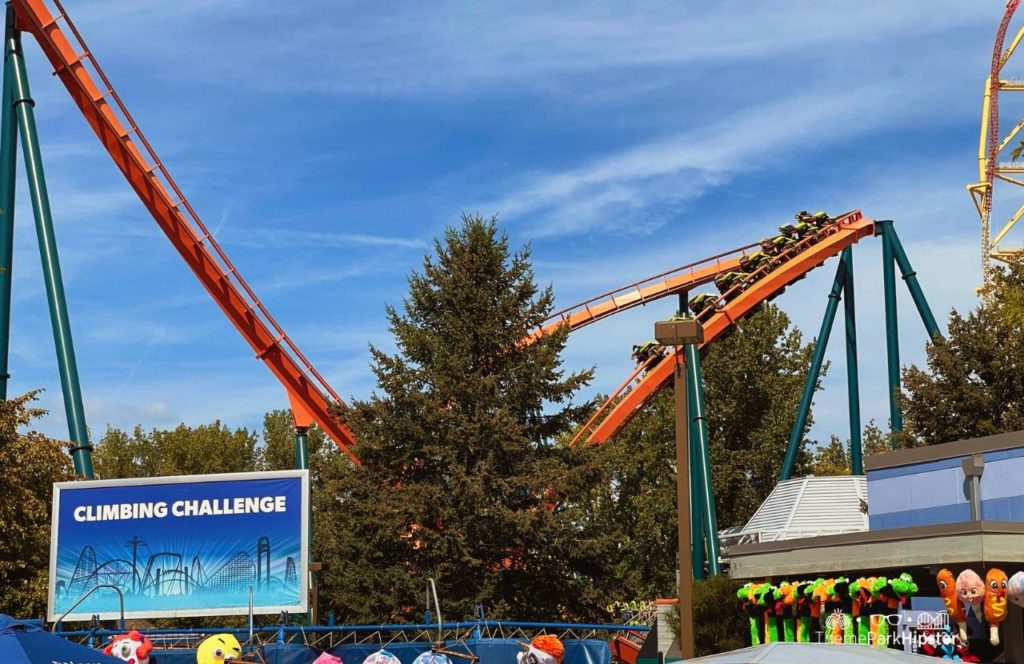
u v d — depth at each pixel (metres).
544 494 49.03
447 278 51.31
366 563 48.06
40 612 41.75
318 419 56.31
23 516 41.44
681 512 25.34
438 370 49.19
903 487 29.89
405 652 31.30
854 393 66.38
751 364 87.50
